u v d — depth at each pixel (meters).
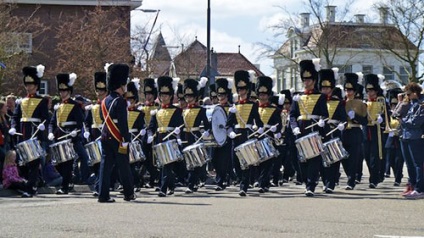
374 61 66.69
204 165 19.80
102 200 15.90
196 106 20.41
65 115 19.17
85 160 19.86
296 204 15.42
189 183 18.98
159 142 18.88
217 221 12.63
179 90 21.86
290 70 65.19
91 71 40.03
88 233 11.27
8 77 39.41
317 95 18.28
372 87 21.55
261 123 19.17
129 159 17.16
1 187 18.59
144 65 43.59
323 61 62.94
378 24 54.34
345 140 19.55
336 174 18.72
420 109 16.70
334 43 58.34
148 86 21.61
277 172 21.88
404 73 67.56
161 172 18.06
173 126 18.84
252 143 17.73
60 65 43.81
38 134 18.27
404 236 11.11
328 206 15.02
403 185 21.84
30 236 10.99
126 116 16.12
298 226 12.07
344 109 18.91
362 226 12.11
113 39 42.22
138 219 12.84
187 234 11.19
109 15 46.41
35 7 47.06
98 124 19.55
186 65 58.00
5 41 37.88
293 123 18.41
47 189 19.39
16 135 18.62
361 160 21.94
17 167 18.38
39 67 18.62
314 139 17.25
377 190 19.66
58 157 18.16
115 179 19.06
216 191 19.70
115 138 15.97
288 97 24.22
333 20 58.09
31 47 45.94
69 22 46.22
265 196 17.77
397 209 14.48
